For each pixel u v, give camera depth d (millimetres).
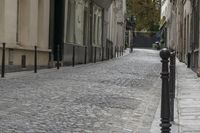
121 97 12820
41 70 22547
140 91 14664
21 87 14102
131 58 44875
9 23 19938
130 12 89312
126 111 10508
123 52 61969
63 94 12750
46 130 8078
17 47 20422
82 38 33250
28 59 22141
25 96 12086
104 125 8773
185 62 33281
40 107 10430
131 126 8789
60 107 10531
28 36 22266
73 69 24375
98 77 19031
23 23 22188
